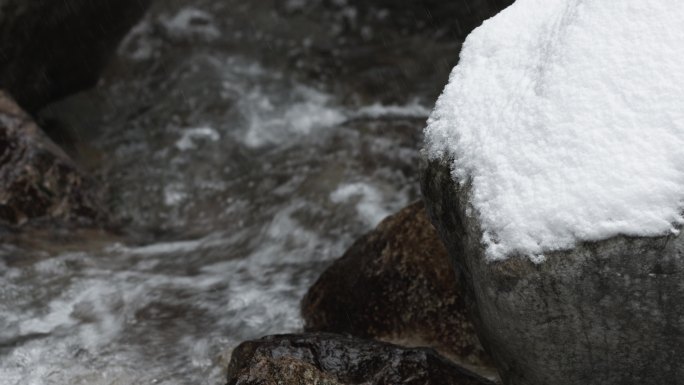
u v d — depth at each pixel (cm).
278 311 471
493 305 297
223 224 632
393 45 901
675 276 268
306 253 566
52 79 743
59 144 734
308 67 869
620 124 282
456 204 315
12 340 453
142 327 465
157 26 938
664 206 269
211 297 496
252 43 917
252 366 329
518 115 303
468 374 354
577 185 279
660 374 285
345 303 432
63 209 600
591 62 296
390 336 414
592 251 274
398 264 421
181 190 683
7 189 582
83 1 714
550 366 295
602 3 308
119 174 702
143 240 611
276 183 671
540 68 311
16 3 650
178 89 827
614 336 282
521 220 285
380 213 603
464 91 332
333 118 774
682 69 284
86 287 514
